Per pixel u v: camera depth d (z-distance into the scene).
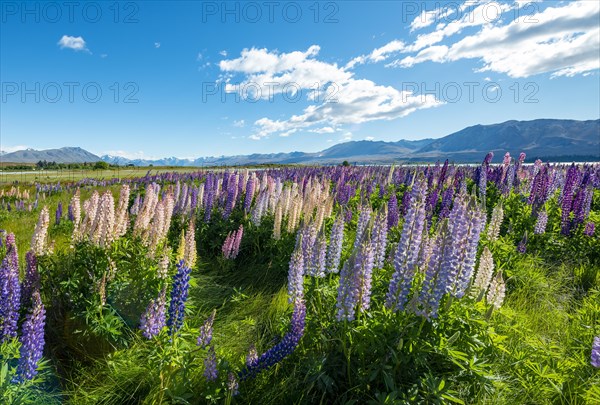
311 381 4.05
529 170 14.99
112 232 6.33
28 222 14.55
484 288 4.85
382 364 3.83
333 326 4.52
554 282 7.73
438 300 3.77
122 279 6.12
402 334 3.88
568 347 5.05
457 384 3.96
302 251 4.96
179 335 4.18
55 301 5.77
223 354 4.63
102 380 4.71
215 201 12.50
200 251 10.33
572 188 10.71
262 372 4.32
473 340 4.02
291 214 9.32
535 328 5.64
